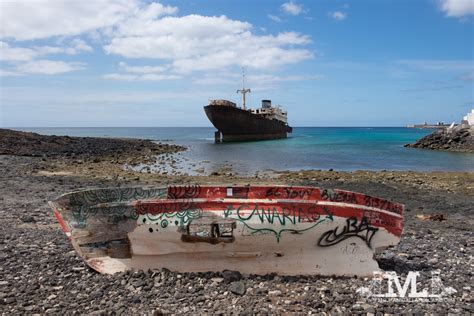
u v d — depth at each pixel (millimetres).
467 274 7453
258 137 71312
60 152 36125
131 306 5859
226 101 62406
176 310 5738
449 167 31906
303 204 7328
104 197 7531
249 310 5727
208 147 54281
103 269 7191
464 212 14562
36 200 14578
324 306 5871
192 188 7613
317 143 66062
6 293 6180
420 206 15508
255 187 7527
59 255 8031
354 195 7516
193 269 7250
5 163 26375
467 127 55750
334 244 7391
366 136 107750
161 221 7246
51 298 6090
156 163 32625
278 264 7312
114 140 55250
